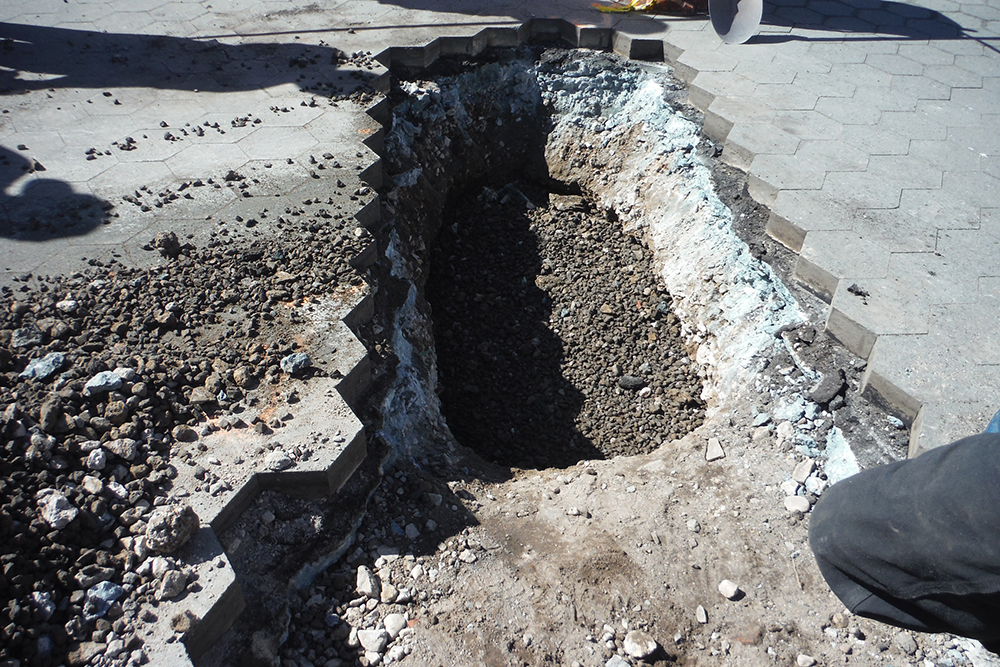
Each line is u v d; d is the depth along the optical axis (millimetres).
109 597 2461
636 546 3270
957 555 1357
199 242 3982
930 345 3742
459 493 3602
